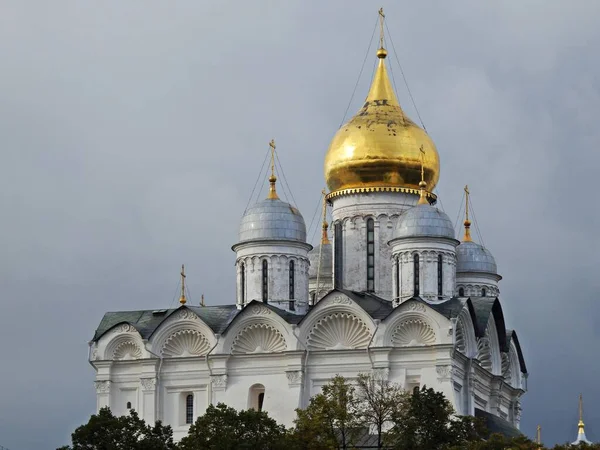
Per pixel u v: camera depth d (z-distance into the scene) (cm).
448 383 15725
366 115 17588
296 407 16050
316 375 16112
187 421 16425
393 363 15900
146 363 16500
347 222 17400
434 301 16338
